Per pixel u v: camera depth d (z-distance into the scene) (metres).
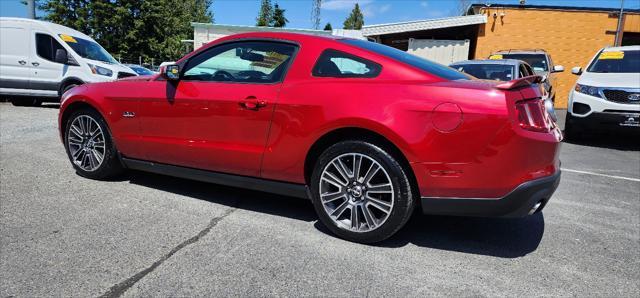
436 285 2.53
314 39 3.30
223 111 3.40
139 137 3.94
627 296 2.48
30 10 13.45
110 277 2.47
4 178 4.28
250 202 3.88
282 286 2.44
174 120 3.69
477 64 9.03
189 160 3.69
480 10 16.77
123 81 4.14
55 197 3.79
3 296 2.25
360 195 3.02
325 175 3.11
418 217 3.69
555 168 2.93
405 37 18.41
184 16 51.16
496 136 2.63
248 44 3.50
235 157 3.41
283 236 3.14
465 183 2.72
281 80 3.26
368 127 2.86
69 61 10.05
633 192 4.78
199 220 3.39
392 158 2.87
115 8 37.41
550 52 16.69
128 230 3.13
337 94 2.99
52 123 7.87
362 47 3.21
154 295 2.31
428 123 2.73
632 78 7.63
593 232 3.48
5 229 3.06
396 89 2.87
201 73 3.66
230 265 2.66
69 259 2.67
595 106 7.55
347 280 2.54
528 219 3.74
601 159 6.75
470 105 2.67
